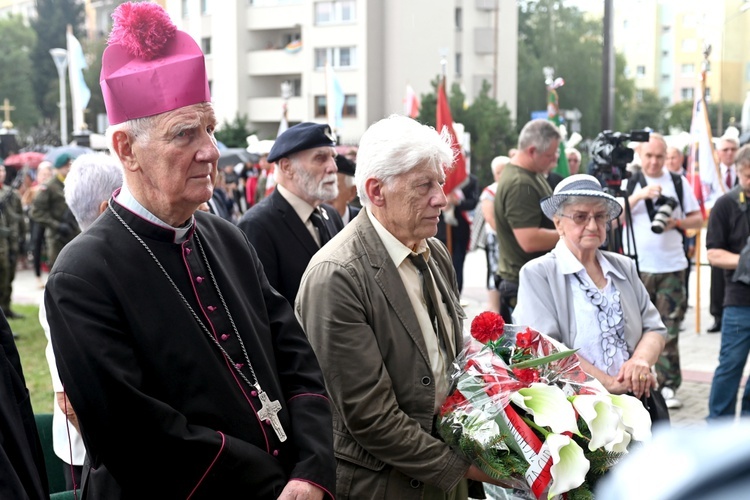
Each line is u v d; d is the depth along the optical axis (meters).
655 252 6.32
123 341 2.03
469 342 2.79
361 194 2.78
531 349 2.75
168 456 1.99
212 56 47.91
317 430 2.24
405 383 2.66
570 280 3.63
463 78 45.22
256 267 2.44
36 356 8.12
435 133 2.76
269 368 2.25
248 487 2.05
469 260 17.47
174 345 2.08
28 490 2.05
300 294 2.75
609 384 3.45
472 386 2.58
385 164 2.68
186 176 2.11
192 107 2.11
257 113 47.09
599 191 3.57
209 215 2.41
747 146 5.64
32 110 56.31
